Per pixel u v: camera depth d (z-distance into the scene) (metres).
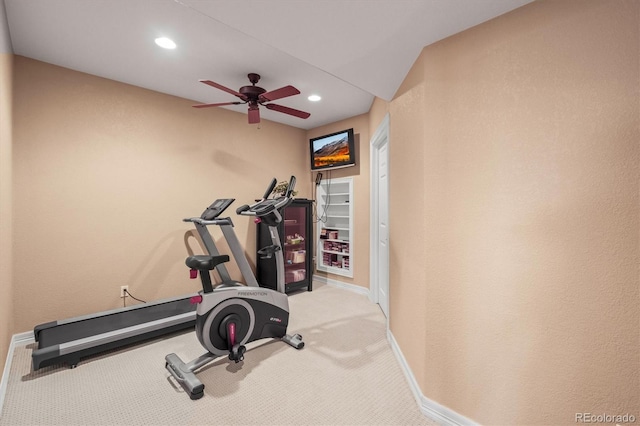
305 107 3.73
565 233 1.26
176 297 3.20
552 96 1.29
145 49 2.34
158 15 1.93
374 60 1.87
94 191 2.79
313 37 1.60
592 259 1.20
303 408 1.72
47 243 2.56
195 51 2.38
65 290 2.64
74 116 2.68
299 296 3.91
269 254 2.60
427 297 1.71
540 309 1.32
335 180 4.39
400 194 2.22
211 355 2.14
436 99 1.67
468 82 1.55
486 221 1.49
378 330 2.84
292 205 4.03
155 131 3.17
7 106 2.00
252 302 2.36
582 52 1.22
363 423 1.61
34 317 2.50
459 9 1.39
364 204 3.98
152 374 2.06
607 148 1.16
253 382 1.98
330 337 2.69
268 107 2.79
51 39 2.20
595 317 1.19
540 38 1.32
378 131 3.10
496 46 1.45
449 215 1.62
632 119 1.11
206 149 3.60
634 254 1.11
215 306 2.13
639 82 1.10
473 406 1.52
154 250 3.16
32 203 2.48
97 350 2.22
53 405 1.72
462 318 1.57
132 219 3.02
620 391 1.15
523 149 1.37
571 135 1.24
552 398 1.29
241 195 3.96
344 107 3.73
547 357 1.30
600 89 1.18
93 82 2.78
